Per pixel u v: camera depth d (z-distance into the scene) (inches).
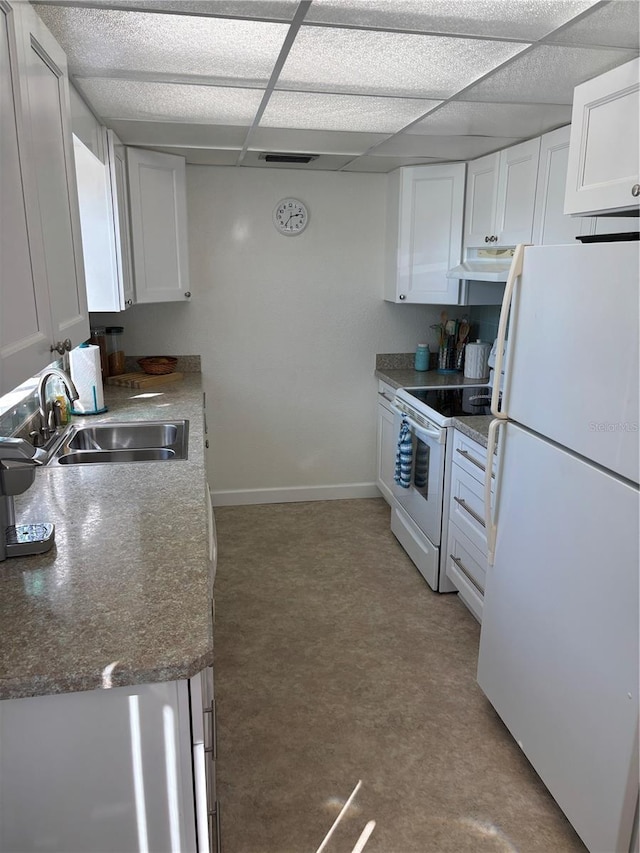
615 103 70.3
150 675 42.1
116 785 45.2
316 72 81.6
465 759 82.5
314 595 123.3
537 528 73.6
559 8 62.1
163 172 132.6
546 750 73.5
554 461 69.4
